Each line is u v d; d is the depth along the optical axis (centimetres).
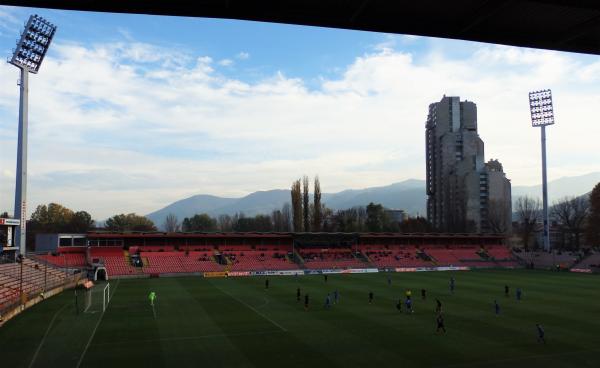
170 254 10988
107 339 4088
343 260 12150
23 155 8619
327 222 18388
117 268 9988
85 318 5034
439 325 4381
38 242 10406
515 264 13088
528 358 3509
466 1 1753
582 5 1725
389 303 6106
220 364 3359
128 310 5562
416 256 13062
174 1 1702
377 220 18450
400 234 13462
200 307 5797
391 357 3531
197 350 3738
